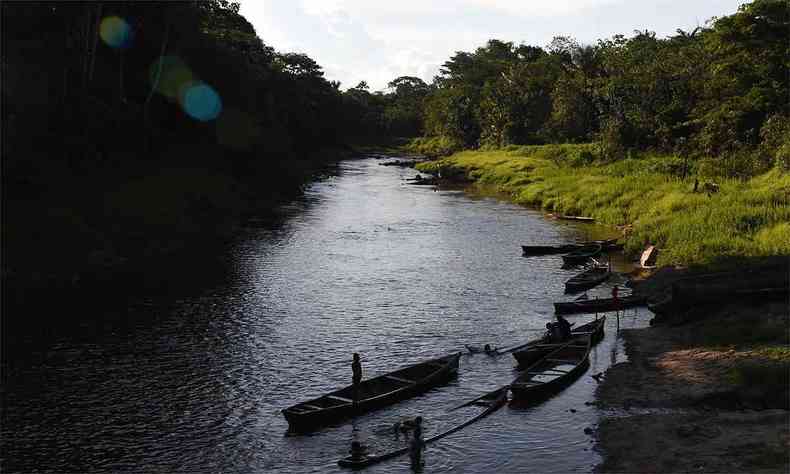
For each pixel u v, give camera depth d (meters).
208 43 70.94
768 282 27.62
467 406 21.20
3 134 43.56
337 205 65.38
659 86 81.94
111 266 38.47
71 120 48.78
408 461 17.97
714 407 19.77
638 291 33.81
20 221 38.75
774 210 41.16
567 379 22.58
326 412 20.09
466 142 138.75
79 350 26.12
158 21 61.84
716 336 24.83
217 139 67.19
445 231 51.81
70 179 45.72
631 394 21.22
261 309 31.59
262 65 97.44
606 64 94.88
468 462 17.81
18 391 22.42
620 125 83.06
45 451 18.70
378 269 39.50
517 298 33.66
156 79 59.38
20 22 49.06
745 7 69.38
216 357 25.62
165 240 44.28
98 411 21.11
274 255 42.91
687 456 16.56
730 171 59.22
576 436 18.91
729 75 71.50
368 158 136.75
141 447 18.98
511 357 25.72
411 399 21.98
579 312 31.11
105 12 56.94
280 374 24.11
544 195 66.44
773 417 18.02
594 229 52.28
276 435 19.67
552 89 121.88
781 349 22.27
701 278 28.73
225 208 54.97
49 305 31.59
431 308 31.95
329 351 26.34
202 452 18.75
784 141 56.72
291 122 108.06
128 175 51.16
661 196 53.94
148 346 26.66
